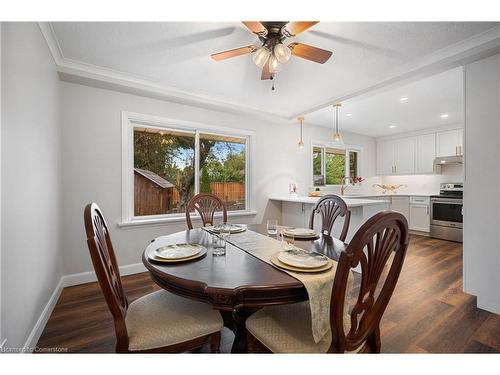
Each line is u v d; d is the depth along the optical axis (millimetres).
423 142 5109
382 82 2666
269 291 965
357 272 2818
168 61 2307
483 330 1773
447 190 4828
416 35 1878
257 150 4023
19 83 1375
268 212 4148
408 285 2547
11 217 1244
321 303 987
